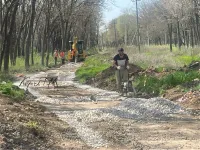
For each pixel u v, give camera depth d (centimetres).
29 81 2877
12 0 3681
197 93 1597
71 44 6391
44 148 845
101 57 5147
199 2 5881
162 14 7212
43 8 5681
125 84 1970
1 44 3719
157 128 1107
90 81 2772
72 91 2227
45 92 2169
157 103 1445
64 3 6400
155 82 2031
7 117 1012
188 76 1988
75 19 8200
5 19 3691
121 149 879
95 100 1775
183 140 955
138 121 1222
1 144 778
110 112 1377
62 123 1172
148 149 877
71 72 3981
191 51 4328
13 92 1692
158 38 11006
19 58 5891
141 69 2628
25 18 5453
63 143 913
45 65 5194
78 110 1447
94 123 1193
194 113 1331
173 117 1273
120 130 1088
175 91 1775
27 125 966
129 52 4969
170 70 2427
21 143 836
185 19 6369
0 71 3359
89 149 875
